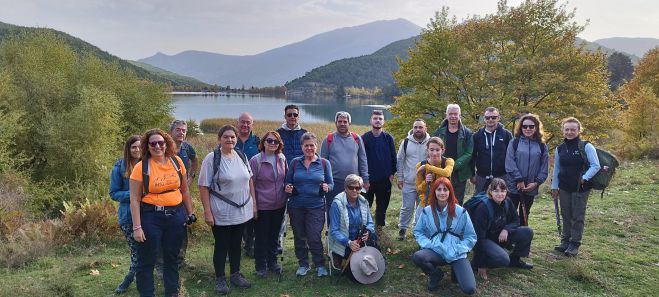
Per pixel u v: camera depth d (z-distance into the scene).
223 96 189.50
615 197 9.09
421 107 18.75
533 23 19.11
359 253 4.91
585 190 5.61
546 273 5.21
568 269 5.29
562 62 17.41
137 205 4.02
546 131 16.80
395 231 7.11
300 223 5.19
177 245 4.28
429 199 4.92
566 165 5.68
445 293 4.73
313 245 5.16
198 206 7.91
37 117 14.68
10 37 18.80
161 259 4.90
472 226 4.78
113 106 15.60
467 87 18.66
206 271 5.15
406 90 20.64
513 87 17.56
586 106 17.62
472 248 5.13
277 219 5.22
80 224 6.98
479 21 20.81
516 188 5.70
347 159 5.85
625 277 5.12
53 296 4.50
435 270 4.73
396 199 10.99
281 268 5.28
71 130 13.79
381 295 4.67
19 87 15.17
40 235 6.45
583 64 17.36
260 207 5.04
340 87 196.75
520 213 5.73
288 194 5.12
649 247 6.12
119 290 4.66
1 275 5.23
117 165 4.55
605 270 5.29
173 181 4.18
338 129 5.95
